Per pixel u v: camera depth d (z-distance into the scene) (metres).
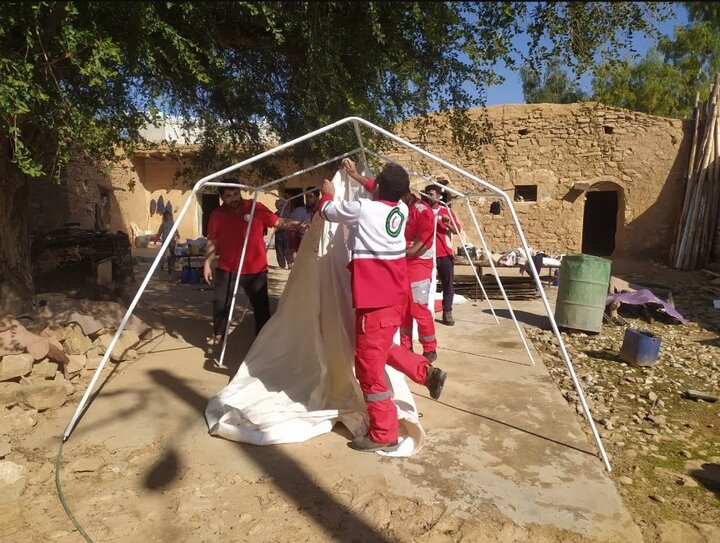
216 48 4.87
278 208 7.73
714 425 4.52
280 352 4.66
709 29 21.80
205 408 4.29
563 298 7.38
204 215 24.66
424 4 4.55
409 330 5.62
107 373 5.04
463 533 2.72
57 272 7.41
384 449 3.57
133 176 20.84
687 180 15.44
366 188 4.03
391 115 6.17
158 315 7.31
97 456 3.47
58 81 4.20
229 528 2.78
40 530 2.74
